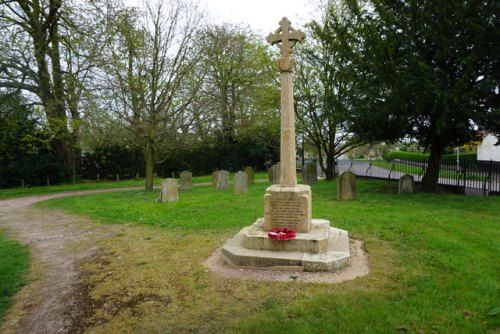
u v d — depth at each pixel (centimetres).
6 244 765
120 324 382
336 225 785
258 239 562
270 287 454
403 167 2842
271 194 593
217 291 451
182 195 1483
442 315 356
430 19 1112
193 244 683
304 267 507
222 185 1688
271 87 2242
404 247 610
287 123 611
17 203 1555
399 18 1230
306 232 582
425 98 1060
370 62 1263
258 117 2356
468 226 743
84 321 396
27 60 2048
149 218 972
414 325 339
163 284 486
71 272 565
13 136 2311
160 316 394
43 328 386
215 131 2505
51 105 1958
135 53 1617
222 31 2105
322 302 399
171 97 1669
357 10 1364
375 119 1267
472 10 1045
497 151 2542
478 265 500
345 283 455
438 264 512
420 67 1064
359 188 1545
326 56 1892
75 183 2609
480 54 1086
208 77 2406
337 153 2102
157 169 3212
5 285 512
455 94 1023
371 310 371
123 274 535
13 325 396
